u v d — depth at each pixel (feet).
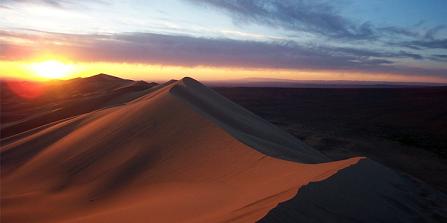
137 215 30.09
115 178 45.37
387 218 26.53
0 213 38.58
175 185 38.75
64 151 60.39
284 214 21.18
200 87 95.35
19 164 62.34
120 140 57.00
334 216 23.35
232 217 22.65
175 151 48.26
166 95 73.41
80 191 43.98
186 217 26.91
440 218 30.12
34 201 42.32
